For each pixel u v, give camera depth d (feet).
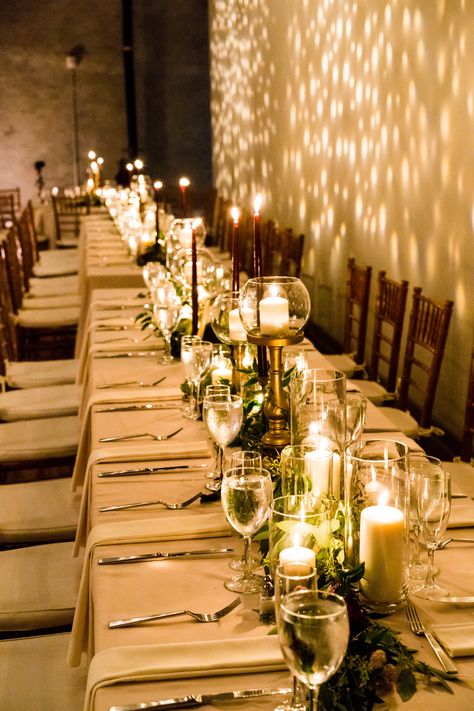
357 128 16.90
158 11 40.09
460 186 12.09
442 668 3.89
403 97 14.20
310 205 21.26
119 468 6.54
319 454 4.66
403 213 14.53
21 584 6.76
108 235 22.27
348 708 3.51
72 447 9.93
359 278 13.20
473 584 4.69
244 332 6.95
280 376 5.85
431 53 12.89
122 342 10.45
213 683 3.82
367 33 15.89
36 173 40.42
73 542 7.52
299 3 21.08
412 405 14.60
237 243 6.91
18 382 12.46
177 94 41.11
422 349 13.97
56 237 28.91
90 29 39.60
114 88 40.34
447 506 4.52
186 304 9.98
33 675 5.59
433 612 4.40
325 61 18.98
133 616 4.46
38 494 8.43
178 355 9.82
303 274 22.45
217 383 7.30
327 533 4.17
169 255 11.45
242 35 29.43
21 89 39.68
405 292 11.50
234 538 5.35
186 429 7.47
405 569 4.37
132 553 5.16
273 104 24.94
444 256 12.84
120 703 3.69
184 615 4.42
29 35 39.24
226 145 34.50
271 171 25.76
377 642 3.76
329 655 3.07
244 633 4.26
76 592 6.66
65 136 40.42
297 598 3.25
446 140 12.50
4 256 17.10
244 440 6.39
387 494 4.30
